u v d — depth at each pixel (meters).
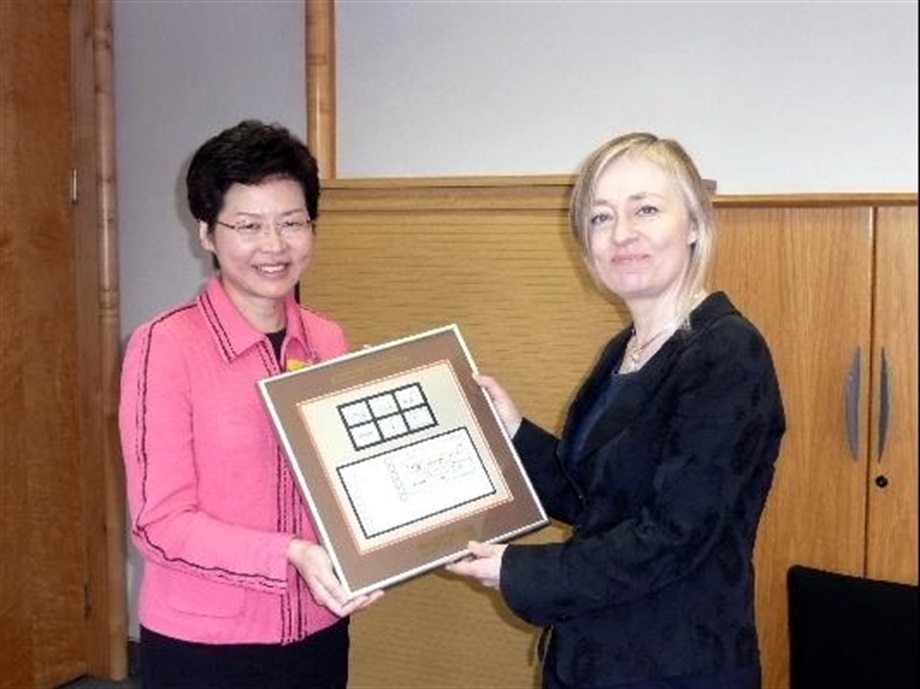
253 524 1.54
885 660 1.79
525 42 2.72
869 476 2.09
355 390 1.56
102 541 3.21
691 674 1.37
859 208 2.05
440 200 2.30
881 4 2.39
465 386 1.63
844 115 2.45
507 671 2.31
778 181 2.52
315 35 2.67
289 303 1.68
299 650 1.57
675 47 2.58
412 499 1.53
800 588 1.88
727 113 2.55
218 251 1.56
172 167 3.21
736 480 1.32
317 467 1.49
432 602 2.36
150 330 1.52
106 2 3.07
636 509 1.40
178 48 3.15
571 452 1.55
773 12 2.48
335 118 2.79
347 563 1.46
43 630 3.11
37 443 3.05
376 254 2.35
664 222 1.42
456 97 2.80
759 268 2.13
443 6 2.79
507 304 2.27
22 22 2.92
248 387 1.55
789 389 2.13
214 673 1.53
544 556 1.40
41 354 3.05
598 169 1.46
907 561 2.08
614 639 1.39
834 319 2.09
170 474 1.48
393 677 2.41
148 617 1.56
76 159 3.11
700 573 1.38
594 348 2.22
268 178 1.52
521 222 2.24
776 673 2.19
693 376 1.35
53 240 3.06
